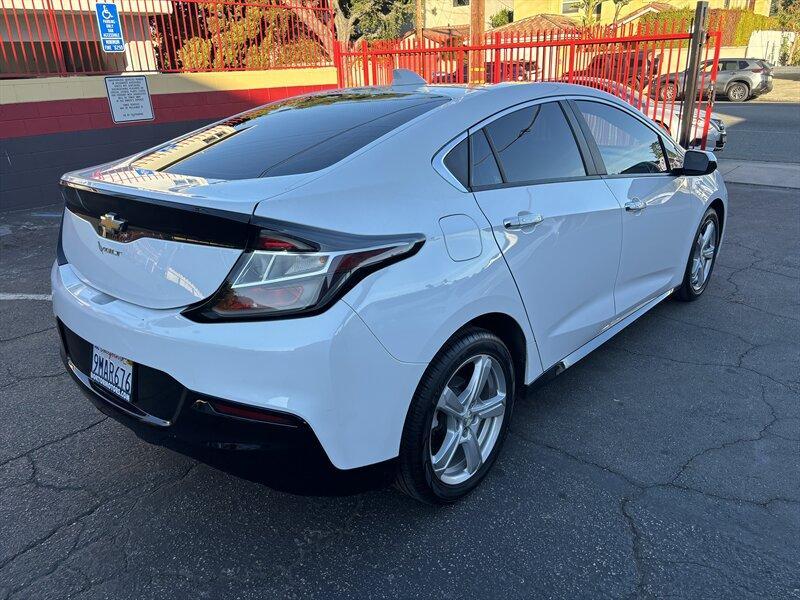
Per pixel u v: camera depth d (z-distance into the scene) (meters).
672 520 2.54
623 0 29.16
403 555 2.38
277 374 1.98
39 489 2.77
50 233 7.20
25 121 8.12
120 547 2.44
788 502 2.63
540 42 8.44
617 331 3.64
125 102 8.88
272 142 2.66
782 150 12.22
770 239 6.45
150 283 2.20
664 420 3.25
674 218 4.01
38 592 2.23
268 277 1.97
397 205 2.26
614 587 2.22
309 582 2.27
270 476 2.14
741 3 37.47
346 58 11.30
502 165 2.74
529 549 2.40
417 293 2.20
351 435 2.12
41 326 4.55
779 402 3.40
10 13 9.16
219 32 10.04
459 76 9.70
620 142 3.59
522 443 3.07
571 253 3.00
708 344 4.10
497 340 2.62
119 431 3.22
